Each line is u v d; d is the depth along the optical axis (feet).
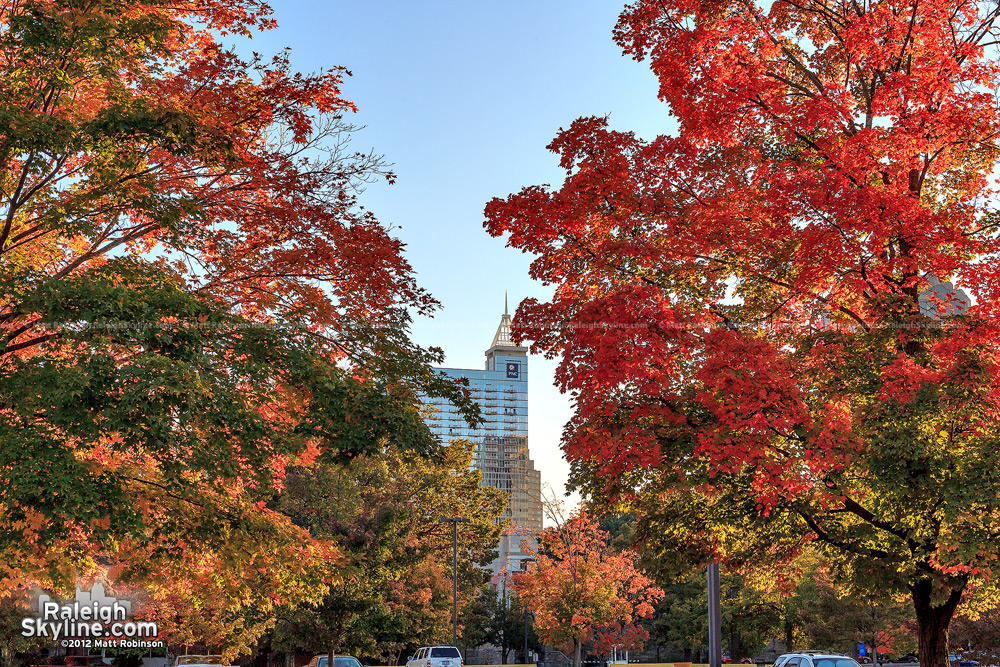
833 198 45.78
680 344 47.50
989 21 49.78
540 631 163.43
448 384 55.16
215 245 53.26
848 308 53.36
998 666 143.13
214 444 44.19
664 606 249.96
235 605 63.82
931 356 47.80
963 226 47.50
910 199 45.27
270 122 52.01
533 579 163.84
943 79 45.91
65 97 45.70
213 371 45.32
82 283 42.27
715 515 56.29
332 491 107.24
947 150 50.29
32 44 42.75
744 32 52.80
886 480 43.65
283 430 49.96
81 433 39.04
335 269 54.90
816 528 51.88
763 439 44.34
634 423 49.21
